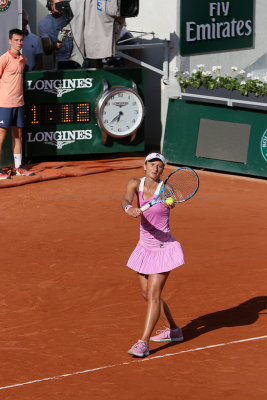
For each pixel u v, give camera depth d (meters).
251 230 15.34
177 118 21.72
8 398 7.64
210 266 12.91
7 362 8.75
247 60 23.89
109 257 13.52
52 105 21.33
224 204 17.67
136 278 12.34
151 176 8.78
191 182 15.34
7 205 17.38
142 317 10.42
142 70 22.09
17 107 19.56
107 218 16.33
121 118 21.78
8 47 20.36
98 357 8.87
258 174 20.55
